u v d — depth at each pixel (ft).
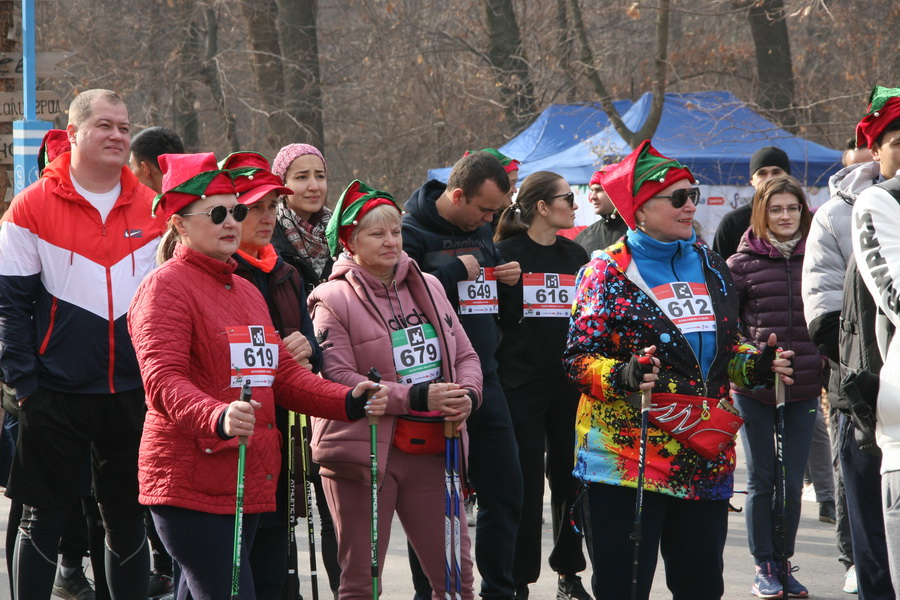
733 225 38.58
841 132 96.58
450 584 22.77
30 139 39.09
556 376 29.35
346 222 23.67
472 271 27.32
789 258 31.58
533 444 29.01
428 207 28.07
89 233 24.21
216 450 19.48
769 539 30.53
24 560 24.02
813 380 30.76
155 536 30.42
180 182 20.04
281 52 113.09
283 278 23.52
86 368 23.89
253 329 20.30
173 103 127.65
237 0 113.60
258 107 127.75
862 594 23.29
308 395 21.13
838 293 24.44
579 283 22.71
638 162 22.35
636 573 20.88
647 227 22.33
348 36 136.15
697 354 21.85
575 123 85.87
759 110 85.40
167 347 19.29
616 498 21.90
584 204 73.72
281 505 23.16
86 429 24.12
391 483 23.41
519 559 29.04
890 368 18.57
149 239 24.80
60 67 41.65
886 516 18.60
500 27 115.65
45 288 23.97
